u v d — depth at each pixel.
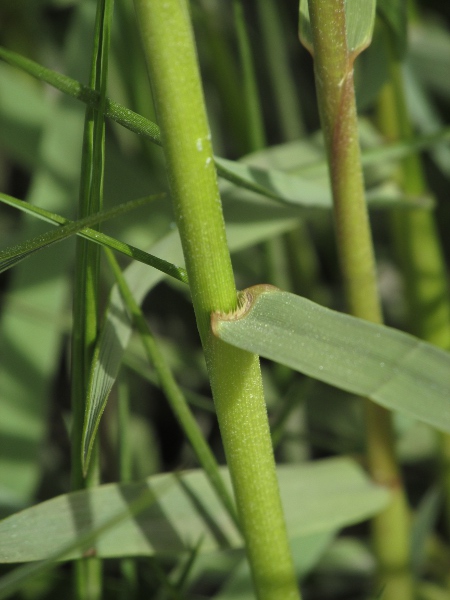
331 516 0.16
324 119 0.13
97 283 0.12
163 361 0.13
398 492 0.17
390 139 0.21
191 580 0.19
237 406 0.11
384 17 0.16
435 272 0.21
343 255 0.14
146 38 0.10
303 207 0.16
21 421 0.20
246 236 0.18
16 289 0.21
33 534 0.14
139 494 0.14
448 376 0.10
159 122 0.10
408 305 0.22
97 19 0.11
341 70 0.12
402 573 0.18
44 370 0.21
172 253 0.15
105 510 0.14
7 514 0.17
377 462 0.17
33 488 0.20
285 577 0.12
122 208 0.11
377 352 0.10
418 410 0.10
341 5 0.12
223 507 0.15
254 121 0.21
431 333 0.21
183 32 0.10
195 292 0.11
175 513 0.15
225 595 0.18
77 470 0.14
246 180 0.14
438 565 0.22
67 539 0.14
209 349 0.11
